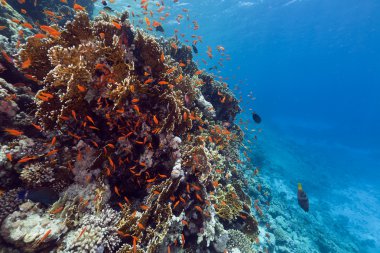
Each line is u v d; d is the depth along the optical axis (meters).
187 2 31.72
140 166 4.32
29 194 3.64
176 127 5.14
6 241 3.16
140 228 3.80
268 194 14.62
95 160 3.95
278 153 25.48
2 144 3.96
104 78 3.97
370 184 26.19
